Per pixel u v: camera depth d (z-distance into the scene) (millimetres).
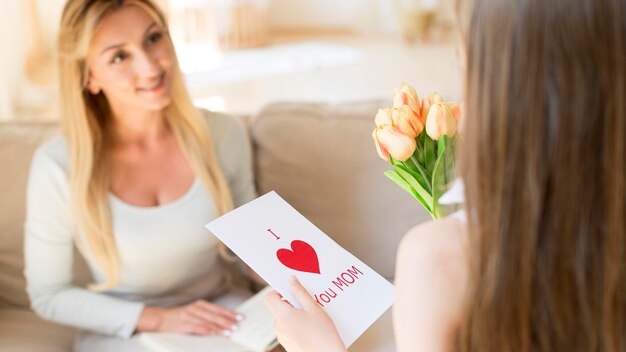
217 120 1461
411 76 5129
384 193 1481
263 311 1277
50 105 4113
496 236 511
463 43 541
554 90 473
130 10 1228
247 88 4766
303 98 4488
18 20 4266
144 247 1302
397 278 623
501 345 528
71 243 1349
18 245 1469
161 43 1278
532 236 499
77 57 1217
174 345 1188
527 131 483
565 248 498
